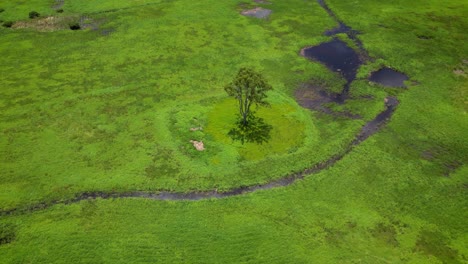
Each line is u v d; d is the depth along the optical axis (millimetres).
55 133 41656
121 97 47625
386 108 46500
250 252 29891
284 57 56844
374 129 43094
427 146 40688
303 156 39125
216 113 45156
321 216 32875
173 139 41000
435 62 56156
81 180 36156
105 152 39250
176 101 47094
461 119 44594
